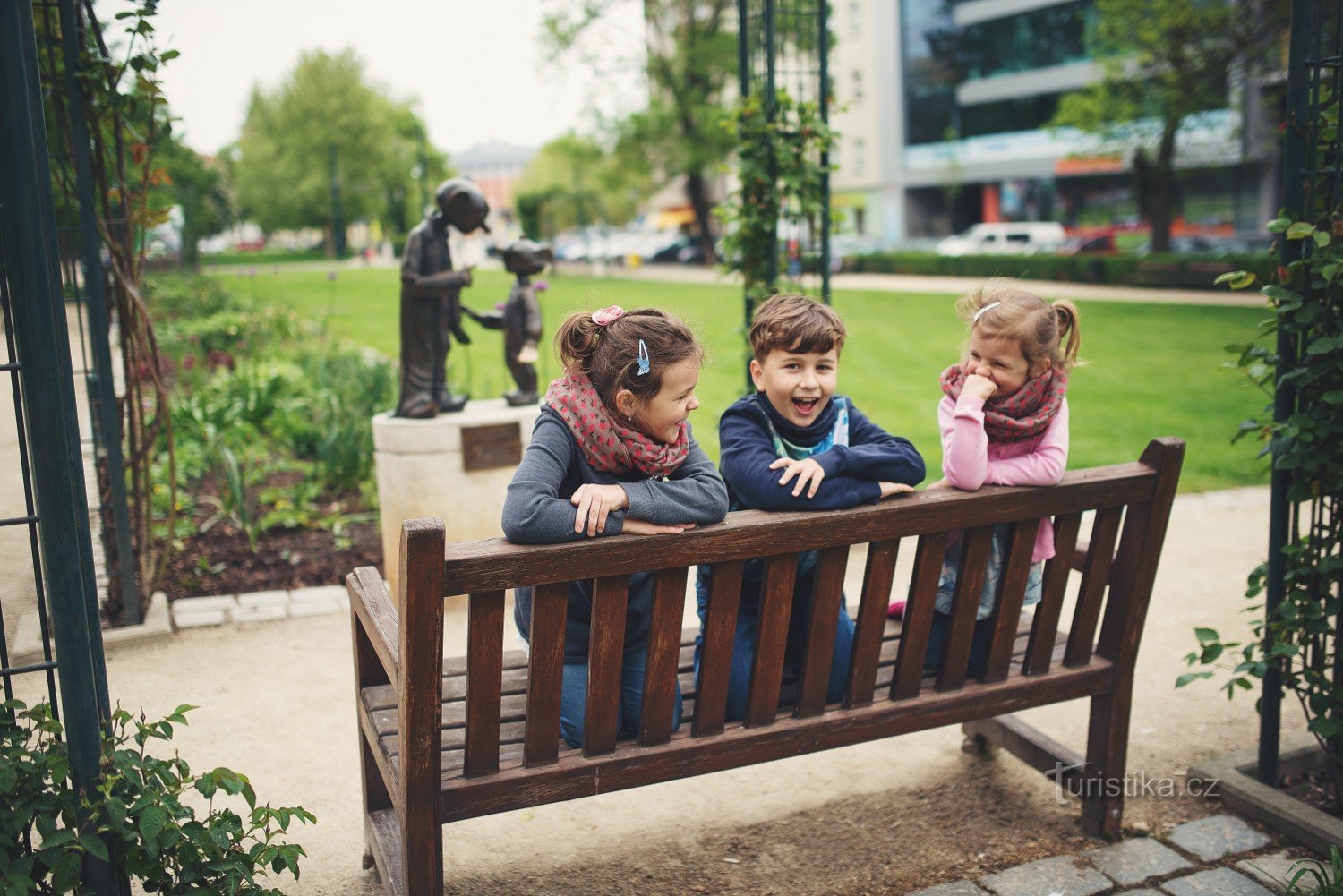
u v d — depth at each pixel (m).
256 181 57.56
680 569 2.09
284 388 8.42
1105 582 2.61
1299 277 2.66
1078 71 36.59
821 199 5.22
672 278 31.97
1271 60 20.25
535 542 1.96
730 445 2.40
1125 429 8.45
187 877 2.09
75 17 3.87
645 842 2.83
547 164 48.59
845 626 2.67
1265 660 2.85
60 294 1.93
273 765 3.30
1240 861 2.66
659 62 35.78
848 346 14.48
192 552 5.43
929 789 3.07
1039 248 30.55
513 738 2.26
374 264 46.44
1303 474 2.72
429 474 4.51
